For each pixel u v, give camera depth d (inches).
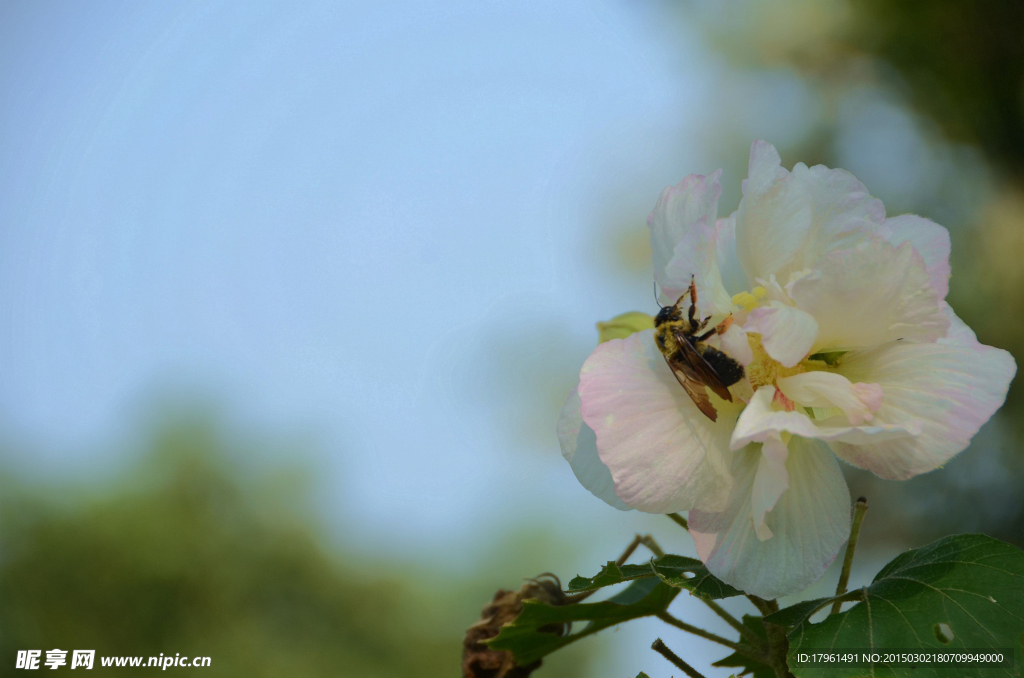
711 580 27.6
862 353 27.5
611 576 27.8
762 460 27.1
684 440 27.4
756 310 27.0
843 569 27.6
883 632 26.8
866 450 27.2
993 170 75.2
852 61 85.4
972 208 74.9
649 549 29.4
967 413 27.0
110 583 134.8
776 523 27.2
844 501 27.2
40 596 130.6
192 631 137.9
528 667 30.0
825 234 27.4
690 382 27.4
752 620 29.5
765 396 27.2
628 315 30.3
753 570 27.1
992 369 27.0
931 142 79.0
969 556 27.2
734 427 27.6
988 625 26.7
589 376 27.5
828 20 87.1
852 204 27.4
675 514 28.5
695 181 27.8
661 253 28.0
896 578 27.4
